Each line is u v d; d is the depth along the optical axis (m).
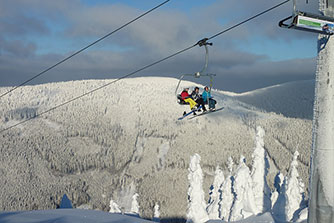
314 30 8.82
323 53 9.28
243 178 49.16
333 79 9.07
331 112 9.08
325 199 9.13
